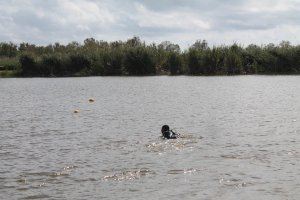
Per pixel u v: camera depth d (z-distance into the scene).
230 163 21.00
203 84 82.56
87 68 119.75
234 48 111.81
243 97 57.16
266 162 21.03
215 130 30.98
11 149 25.47
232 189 17.12
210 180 18.34
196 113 41.41
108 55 117.50
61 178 19.16
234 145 25.31
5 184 18.42
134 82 91.88
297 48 107.56
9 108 49.19
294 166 20.20
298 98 54.28
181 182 18.17
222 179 18.45
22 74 122.50
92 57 119.81
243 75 108.00
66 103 54.09
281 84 78.62
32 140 28.41
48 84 91.69
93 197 16.58
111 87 79.69
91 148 25.39
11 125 35.44
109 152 24.14
